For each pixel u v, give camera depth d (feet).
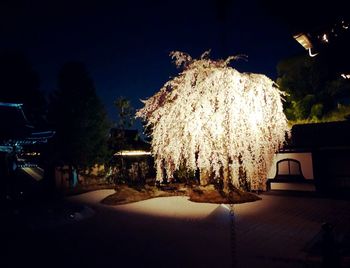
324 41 14.39
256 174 39.93
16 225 28.19
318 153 42.57
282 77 73.15
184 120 38.47
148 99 44.83
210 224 26.45
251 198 37.93
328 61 14.80
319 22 13.61
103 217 31.24
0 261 18.84
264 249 19.04
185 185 50.01
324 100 66.44
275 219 27.43
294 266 16.01
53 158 57.57
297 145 44.37
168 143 41.29
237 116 36.19
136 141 71.72
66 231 25.91
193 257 18.29
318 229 23.45
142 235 23.84
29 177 59.47
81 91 58.13
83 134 57.16
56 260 18.84
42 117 80.79
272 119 38.99
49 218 29.32
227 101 36.17
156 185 51.49
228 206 32.45
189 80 38.88
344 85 62.85
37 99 82.58
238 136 36.83
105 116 61.46
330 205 34.37
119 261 18.28
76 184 61.67
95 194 48.70
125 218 30.40
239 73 37.99
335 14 13.10
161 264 17.46
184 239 22.18
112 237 23.61
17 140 47.09
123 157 65.92
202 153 37.50
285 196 41.93
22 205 38.63
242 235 22.54
